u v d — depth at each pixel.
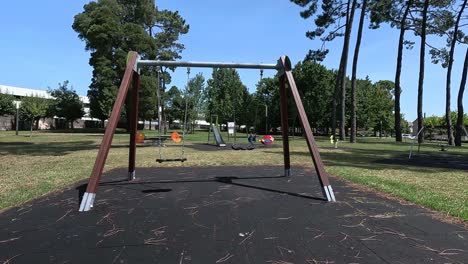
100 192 6.29
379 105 55.69
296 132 51.00
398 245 3.67
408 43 29.83
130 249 3.54
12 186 6.89
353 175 8.45
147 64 6.55
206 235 3.96
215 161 11.33
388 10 27.77
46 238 3.88
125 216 4.73
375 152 16.64
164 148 17.33
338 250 3.53
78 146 18.19
